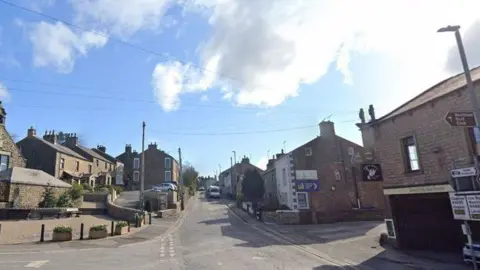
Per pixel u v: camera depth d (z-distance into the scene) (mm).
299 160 33750
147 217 30688
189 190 73125
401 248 16641
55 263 11875
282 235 22766
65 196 30391
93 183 54031
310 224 29703
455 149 13867
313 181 33281
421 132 15656
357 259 14109
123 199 42844
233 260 13477
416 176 15773
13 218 23531
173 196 41281
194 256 14406
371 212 31688
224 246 17656
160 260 13297
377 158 19922
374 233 22734
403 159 16656
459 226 16375
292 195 32844
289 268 12008
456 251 15578
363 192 33750
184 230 25984
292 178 33125
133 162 71250
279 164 38781
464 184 12430
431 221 17141
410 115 16312
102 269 11188
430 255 14781
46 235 18953
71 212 27234
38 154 45750
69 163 49688
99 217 29047
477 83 13133
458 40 10828
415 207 17266
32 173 31422
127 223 23859
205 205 54500
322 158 34125
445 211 16891
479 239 15414
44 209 25156
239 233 24000
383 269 12164
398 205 17297
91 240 18719
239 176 69125
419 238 16953
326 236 21906
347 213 31219
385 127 17969
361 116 26406
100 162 61688
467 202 11281
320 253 15586
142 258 13625
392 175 17250
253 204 39188
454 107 14008
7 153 36750
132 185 69125
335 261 13602
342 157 34438
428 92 18109
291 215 30109
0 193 27000
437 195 15305
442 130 14539
